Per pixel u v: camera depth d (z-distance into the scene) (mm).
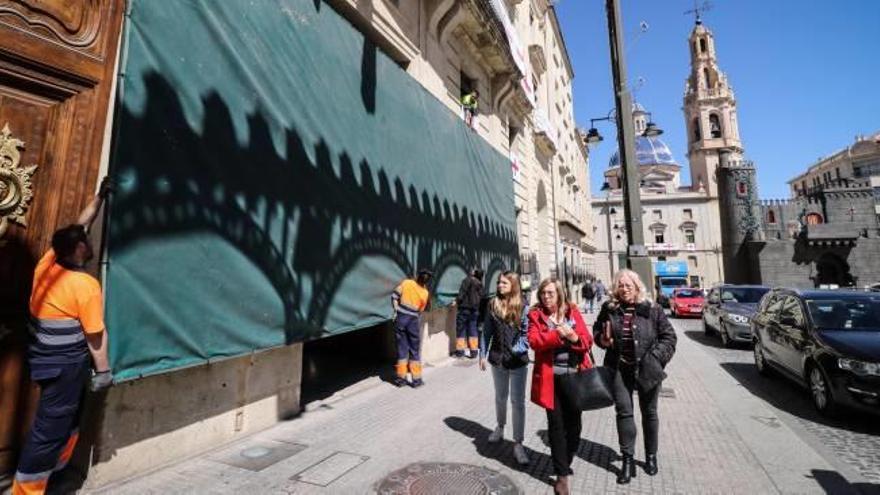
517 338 4133
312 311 4945
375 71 6852
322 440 4430
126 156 3121
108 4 3406
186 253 3518
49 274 2711
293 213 4754
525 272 15750
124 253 3068
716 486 3602
